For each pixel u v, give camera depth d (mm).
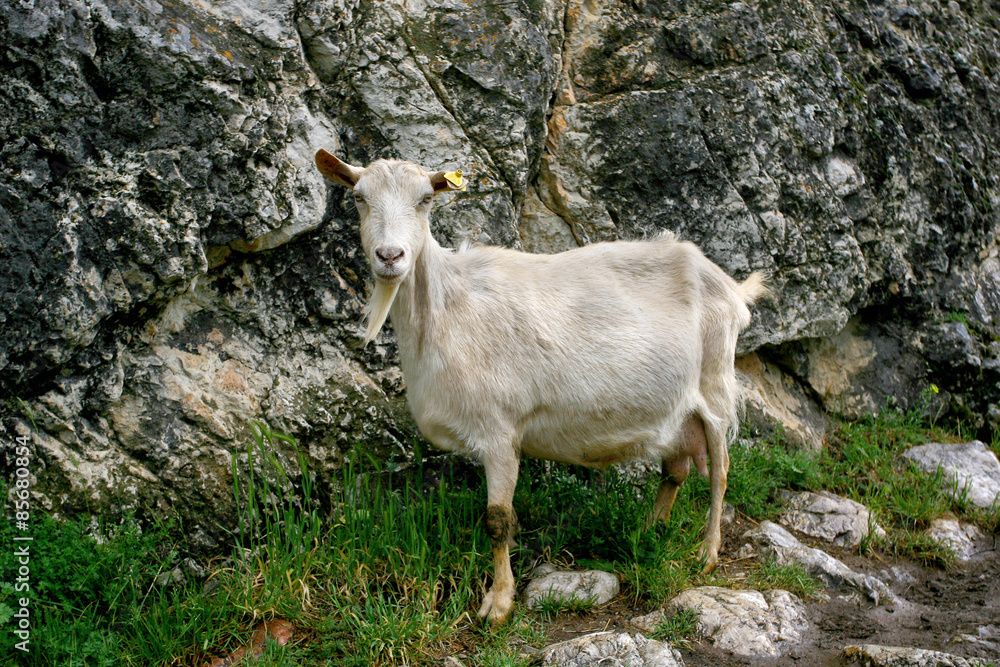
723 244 5203
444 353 3684
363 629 3385
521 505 4395
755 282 4723
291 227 4195
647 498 4598
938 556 4496
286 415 4137
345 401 4309
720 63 5383
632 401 3947
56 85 3650
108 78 3758
